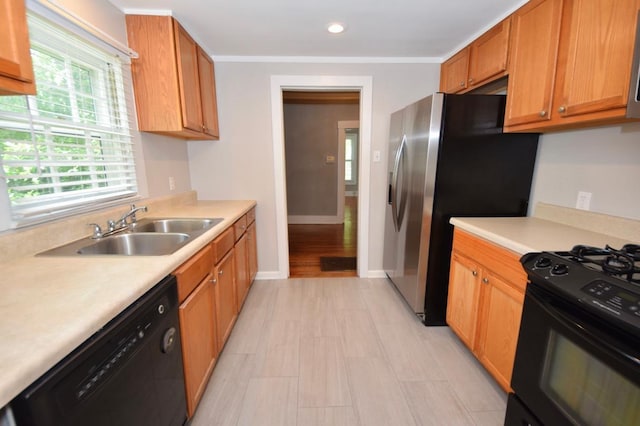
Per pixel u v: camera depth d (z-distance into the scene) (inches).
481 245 65.3
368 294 107.7
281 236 118.6
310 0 68.6
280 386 64.2
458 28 83.4
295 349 76.6
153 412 40.5
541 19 59.1
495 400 60.5
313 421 55.7
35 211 48.7
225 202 107.2
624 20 43.2
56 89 53.5
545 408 42.4
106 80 67.1
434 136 76.4
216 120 106.6
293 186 226.2
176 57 75.0
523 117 65.4
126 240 62.8
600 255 43.6
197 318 55.6
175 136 96.6
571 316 38.1
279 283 117.5
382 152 113.8
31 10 46.3
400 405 59.2
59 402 25.3
